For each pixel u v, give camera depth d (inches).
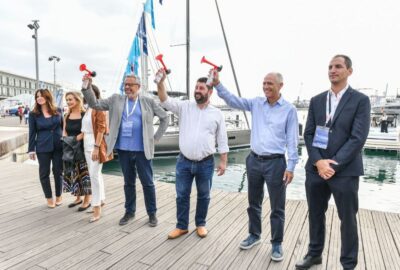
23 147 406.6
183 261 90.2
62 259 90.5
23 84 2682.1
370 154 545.0
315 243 85.5
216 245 101.2
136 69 394.3
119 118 112.8
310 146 80.4
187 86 492.4
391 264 89.4
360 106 72.6
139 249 97.7
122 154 115.6
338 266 87.4
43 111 133.6
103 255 93.3
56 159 138.2
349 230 76.2
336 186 75.2
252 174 93.9
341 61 73.3
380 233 111.3
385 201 249.0
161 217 127.2
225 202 148.4
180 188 107.1
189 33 489.1
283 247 99.9
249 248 98.3
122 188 172.6
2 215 127.3
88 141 122.8
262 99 93.6
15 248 97.3
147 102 114.9
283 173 90.0
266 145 89.5
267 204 145.8
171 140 437.7
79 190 131.2
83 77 106.0
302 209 137.9
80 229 113.3
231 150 520.4
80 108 132.0
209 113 103.4
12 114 1331.2
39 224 117.8
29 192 162.6
